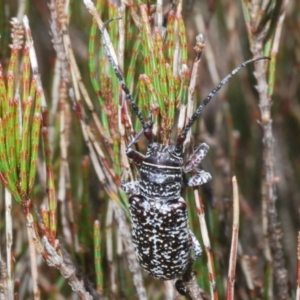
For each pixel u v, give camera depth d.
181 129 0.20
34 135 0.19
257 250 0.25
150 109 0.20
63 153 0.22
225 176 0.25
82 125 0.21
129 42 0.20
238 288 0.23
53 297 0.23
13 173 0.19
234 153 0.25
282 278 0.22
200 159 0.20
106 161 0.21
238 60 0.27
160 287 0.24
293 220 0.27
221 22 0.27
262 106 0.21
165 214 0.20
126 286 0.23
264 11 0.21
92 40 0.20
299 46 0.26
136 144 0.21
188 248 0.20
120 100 0.20
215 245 0.22
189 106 0.20
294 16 0.27
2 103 0.19
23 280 0.24
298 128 0.27
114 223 0.23
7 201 0.20
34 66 0.20
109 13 0.20
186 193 0.21
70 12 0.21
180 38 0.19
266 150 0.22
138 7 0.20
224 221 0.22
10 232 0.20
